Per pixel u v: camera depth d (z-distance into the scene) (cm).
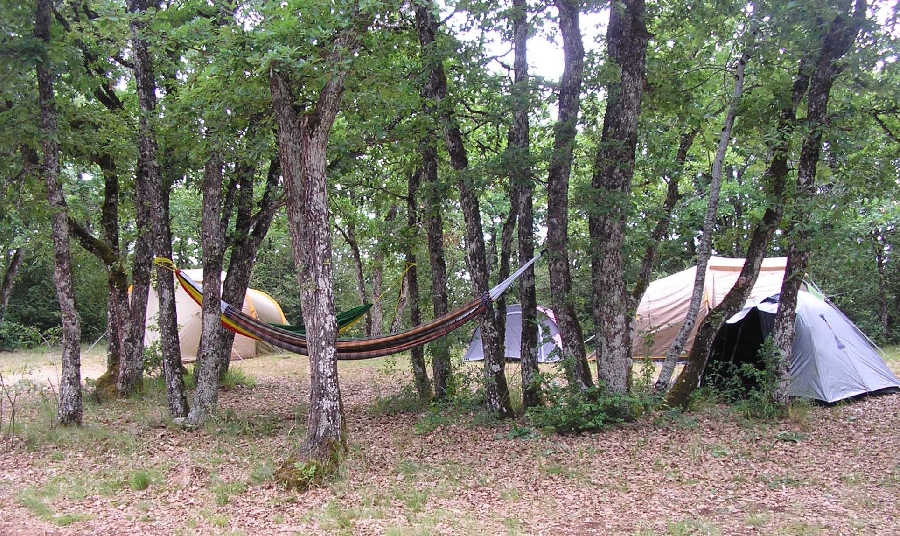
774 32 960
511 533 532
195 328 1889
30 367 1656
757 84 1048
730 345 1210
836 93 1116
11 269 2166
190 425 941
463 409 1050
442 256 1142
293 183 699
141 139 989
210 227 979
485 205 1859
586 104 1074
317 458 679
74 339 936
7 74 912
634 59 909
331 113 681
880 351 1745
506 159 921
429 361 1223
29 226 1385
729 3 955
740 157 1381
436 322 955
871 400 1105
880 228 1529
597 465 757
